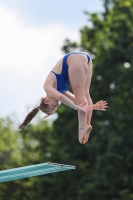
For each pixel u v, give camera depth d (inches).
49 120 3422.7
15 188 3302.2
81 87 866.1
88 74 890.7
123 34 2677.2
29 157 3405.5
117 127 2559.1
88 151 2618.1
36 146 3400.6
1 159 3496.6
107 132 2561.5
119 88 2554.1
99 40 2733.8
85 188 2434.8
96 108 840.3
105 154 2428.6
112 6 2962.6
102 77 2701.8
